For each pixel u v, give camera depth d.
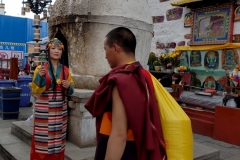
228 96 5.41
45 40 13.75
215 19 6.68
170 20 8.00
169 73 7.35
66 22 3.96
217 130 5.27
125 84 1.44
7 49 19.64
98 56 3.88
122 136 1.44
